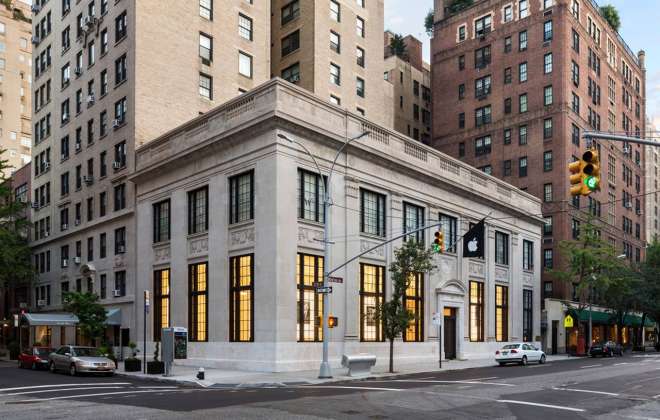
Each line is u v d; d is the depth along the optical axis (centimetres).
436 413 1502
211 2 4594
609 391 2077
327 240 2734
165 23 4281
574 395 1936
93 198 4600
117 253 4234
